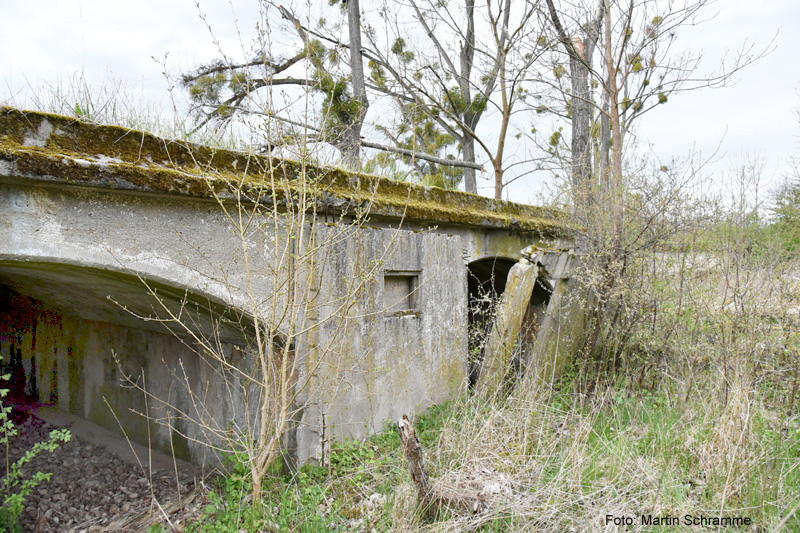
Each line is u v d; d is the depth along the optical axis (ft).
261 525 11.16
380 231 15.31
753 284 19.40
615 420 16.63
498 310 18.86
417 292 17.04
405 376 16.49
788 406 16.83
